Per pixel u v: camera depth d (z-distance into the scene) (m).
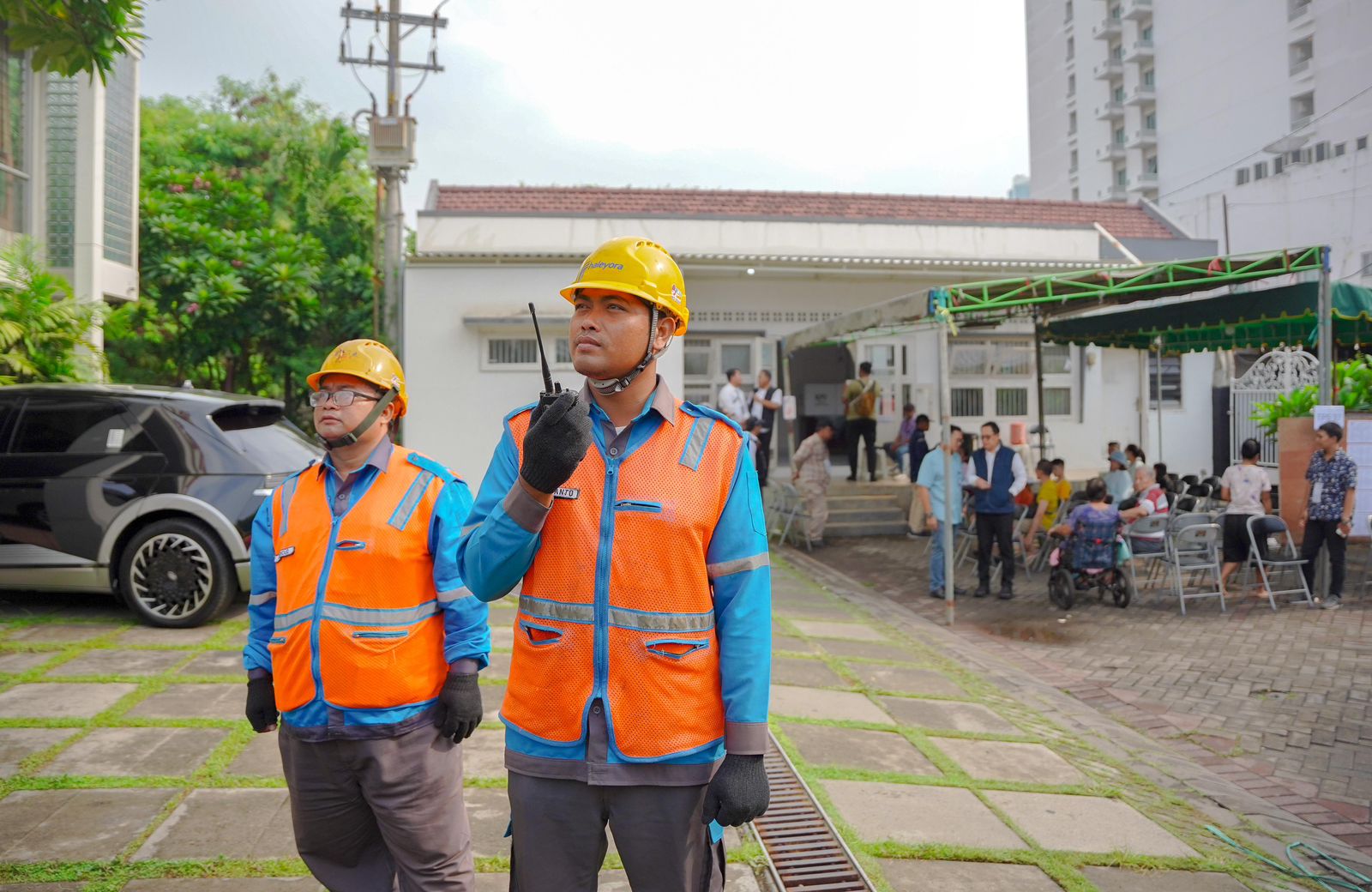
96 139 10.48
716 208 16.55
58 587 6.49
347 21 13.65
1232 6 43.44
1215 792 4.61
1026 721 5.54
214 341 15.55
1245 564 9.72
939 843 3.72
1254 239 37.03
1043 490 11.27
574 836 1.97
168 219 14.78
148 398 6.66
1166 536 9.10
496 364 12.77
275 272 15.13
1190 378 17.78
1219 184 44.53
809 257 14.38
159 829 3.50
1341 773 4.97
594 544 1.96
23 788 3.83
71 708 4.79
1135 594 9.41
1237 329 13.02
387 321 13.74
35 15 4.48
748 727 1.92
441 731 2.56
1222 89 44.25
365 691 2.43
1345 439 10.00
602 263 1.98
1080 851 3.74
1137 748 5.23
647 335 1.97
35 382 8.77
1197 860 3.71
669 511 1.96
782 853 3.62
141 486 6.45
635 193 16.56
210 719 4.68
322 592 2.47
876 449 15.07
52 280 8.92
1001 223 15.80
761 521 2.07
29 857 3.26
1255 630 8.12
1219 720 5.80
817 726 5.13
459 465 12.70
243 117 24.27
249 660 2.69
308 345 16.75
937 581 9.51
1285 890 3.54
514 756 2.01
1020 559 11.72
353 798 2.56
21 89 10.01
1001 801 4.23
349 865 2.69
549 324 12.59
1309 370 15.12
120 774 3.99
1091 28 54.03
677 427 2.05
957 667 6.70
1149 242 17.36
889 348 16.48
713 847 2.07
